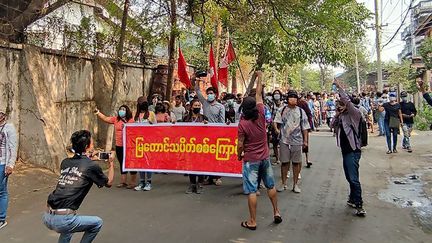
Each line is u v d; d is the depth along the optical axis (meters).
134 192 8.28
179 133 8.65
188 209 6.96
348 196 7.75
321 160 12.04
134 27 14.05
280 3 12.11
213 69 12.45
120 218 6.43
